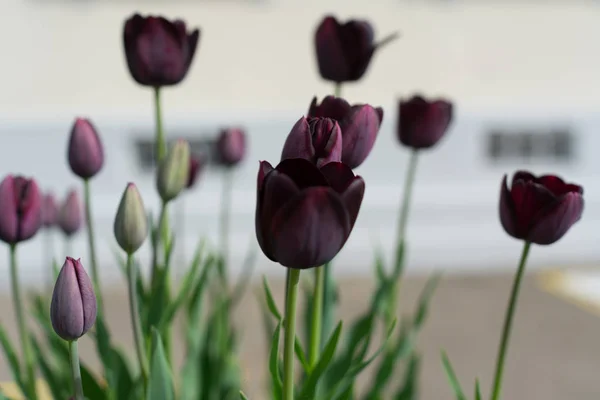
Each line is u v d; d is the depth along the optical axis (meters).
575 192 1.18
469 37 4.68
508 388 2.80
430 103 1.32
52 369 1.36
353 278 4.08
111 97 4.36
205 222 4.12
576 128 4.68
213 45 4.42
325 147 1.10
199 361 1.39
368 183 4.38
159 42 1.26
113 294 3.69
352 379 1.22
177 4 4.35
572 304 3.71
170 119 4.31
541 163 4.67
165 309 1.28
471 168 4.52
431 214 4.39
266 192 1.05
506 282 4.06
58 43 4.27
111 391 1.29
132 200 1.17
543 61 4.78
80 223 1.41
